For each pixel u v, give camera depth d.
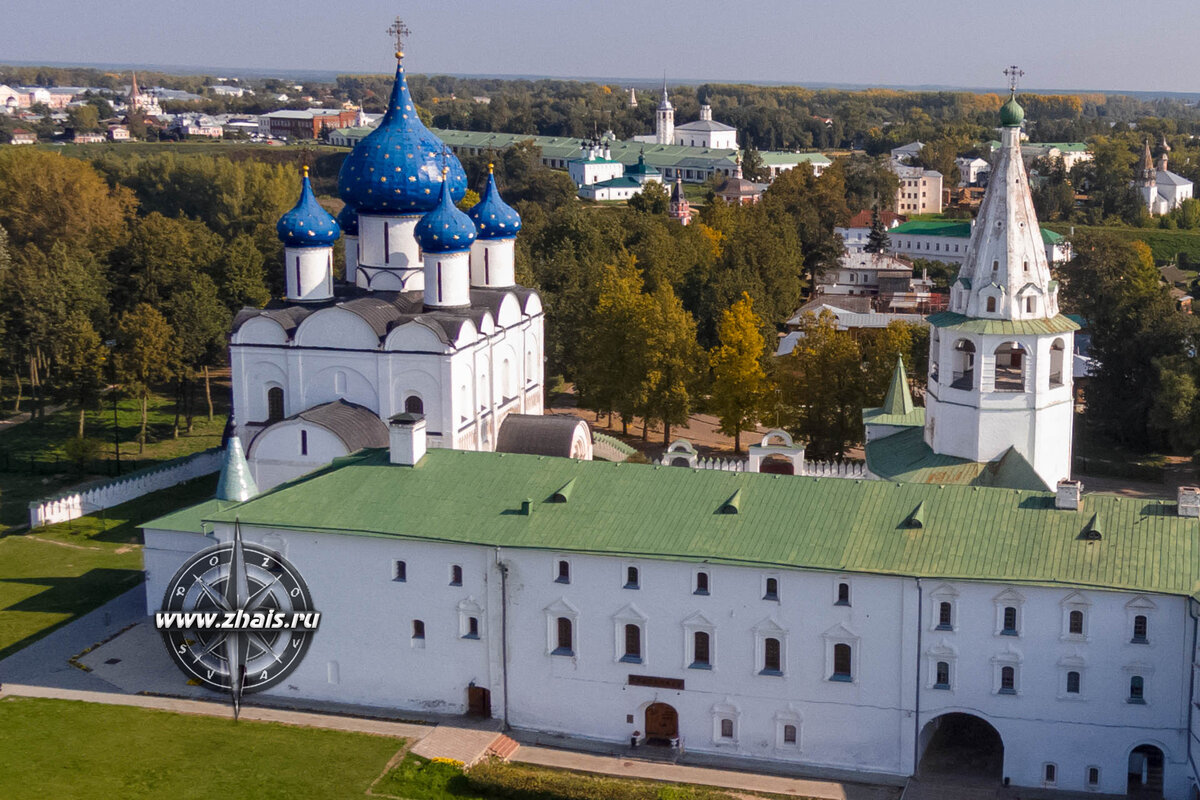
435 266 114.19
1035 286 95.38
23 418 163.50
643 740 83.19
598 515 84.56
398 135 119.44
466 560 84.25
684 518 83.38
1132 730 75.56
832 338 140.12
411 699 87.38
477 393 114.88
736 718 81.25
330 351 111.75
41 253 198.12
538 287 187.38
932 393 100.81
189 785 77.31
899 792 77.00
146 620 102.25
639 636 82.06
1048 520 79.69
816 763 80.44
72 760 80.00
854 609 78.12
